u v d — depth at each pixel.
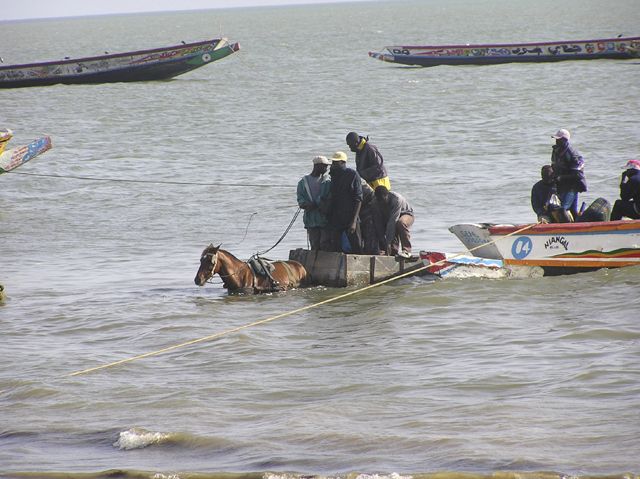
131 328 38.34
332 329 37.25
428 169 79.31
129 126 117.56
